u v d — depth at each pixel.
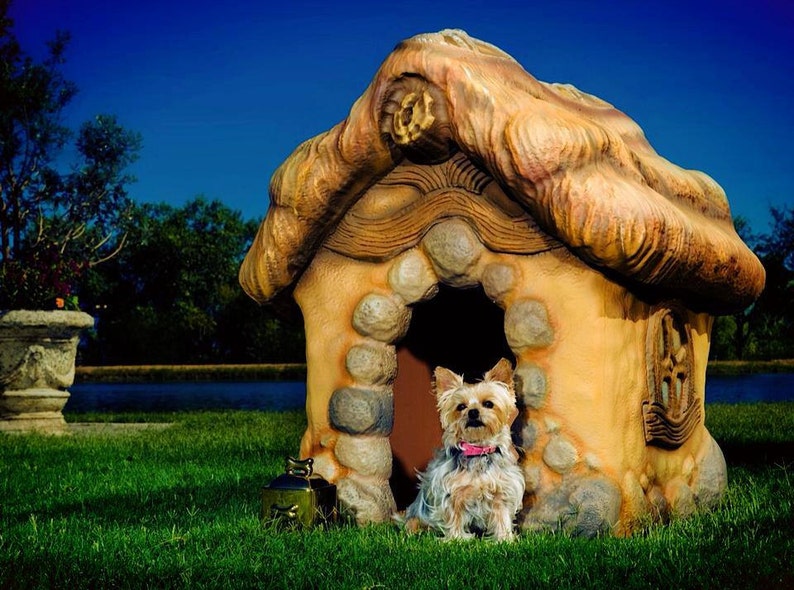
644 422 5.80
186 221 69.56
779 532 5.41
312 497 5.82
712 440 6.83
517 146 5.27
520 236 5.77
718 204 6.99
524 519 5.64
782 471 8.25
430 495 5.73
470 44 5.96
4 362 14.15
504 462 5.53
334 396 6.30
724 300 6.55
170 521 6.31
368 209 6.28
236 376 46.69
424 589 4.35
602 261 5.32
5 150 31.44
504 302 5.86
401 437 7.43
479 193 5.90
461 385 5.71
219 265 67.69
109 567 4.85
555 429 5.62
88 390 33.94
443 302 7.73
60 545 5.42
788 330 58.62
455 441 5.61
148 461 9.79
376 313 6.22
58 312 14.34
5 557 5.07
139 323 62.94
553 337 5.66
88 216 35.62
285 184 6.27
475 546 5.20
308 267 6.56
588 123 5.55
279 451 10.66
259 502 7.07
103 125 35.44
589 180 5.25
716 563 4.69
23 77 30.83
